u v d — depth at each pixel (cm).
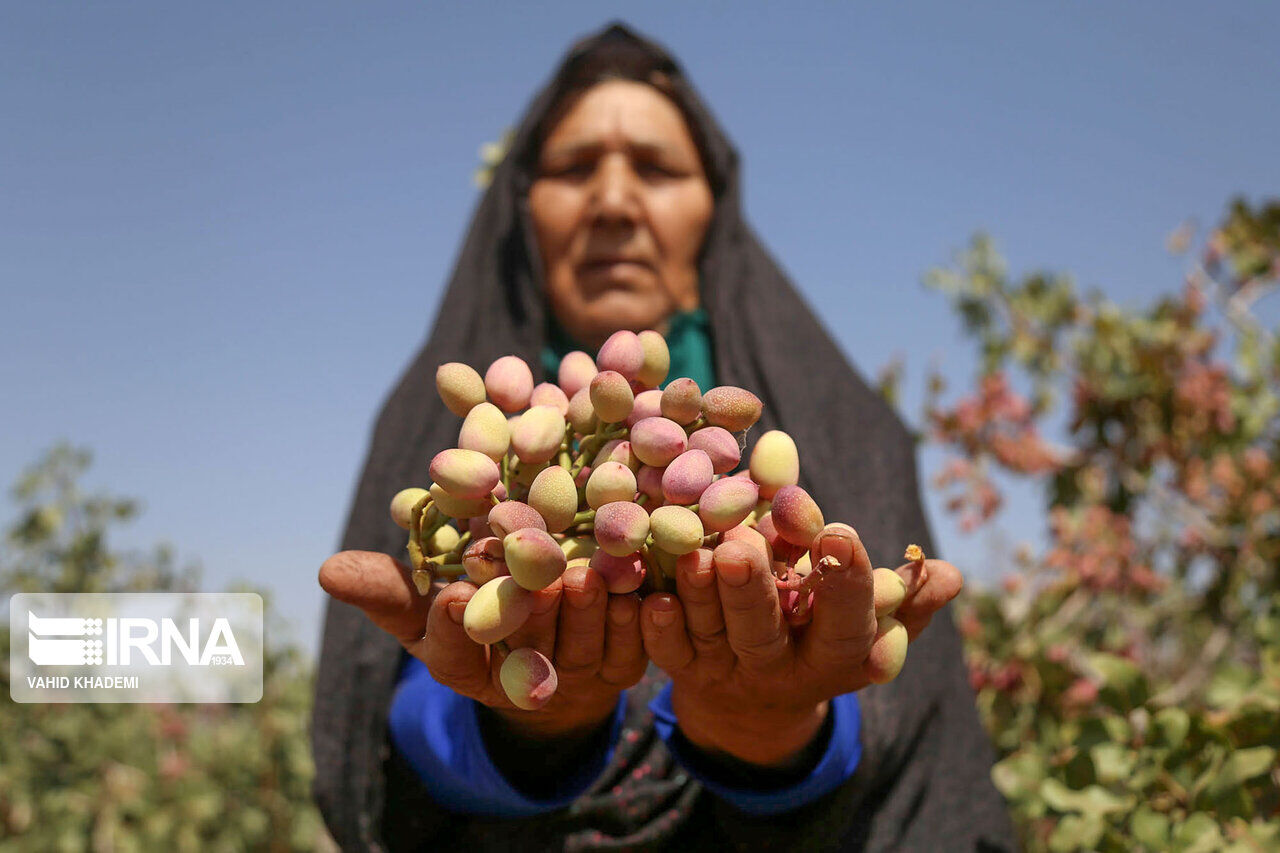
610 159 188
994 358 450
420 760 138
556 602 85
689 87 201
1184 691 350
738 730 108
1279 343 402
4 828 530
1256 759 180
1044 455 428
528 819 139
